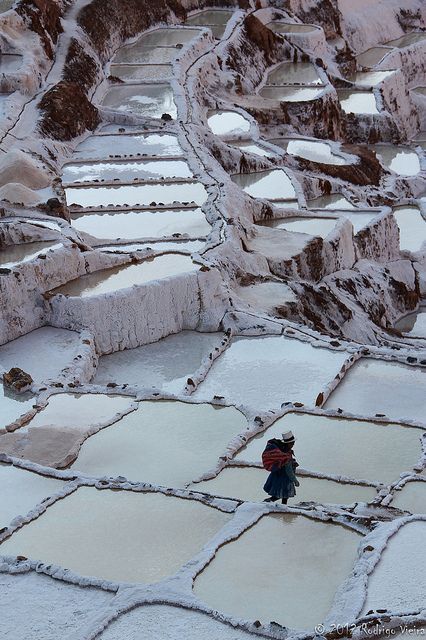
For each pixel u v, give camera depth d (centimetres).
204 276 2770
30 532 1603
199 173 3822
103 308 2638
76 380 2361
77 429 2069
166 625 1312
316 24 7006
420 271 3903
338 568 1427
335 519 1553
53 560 1510
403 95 6500
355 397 2298
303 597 1364
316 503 1673
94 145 4247
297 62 6219
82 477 1770
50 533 1594
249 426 2056
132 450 1991
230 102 5209
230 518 1605
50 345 2573
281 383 2386
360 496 1778
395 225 3962
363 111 5831
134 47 5672
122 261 2908
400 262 3897
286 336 2656
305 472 1856
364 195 4334
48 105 4259
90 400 2223
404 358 2492
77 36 5169
